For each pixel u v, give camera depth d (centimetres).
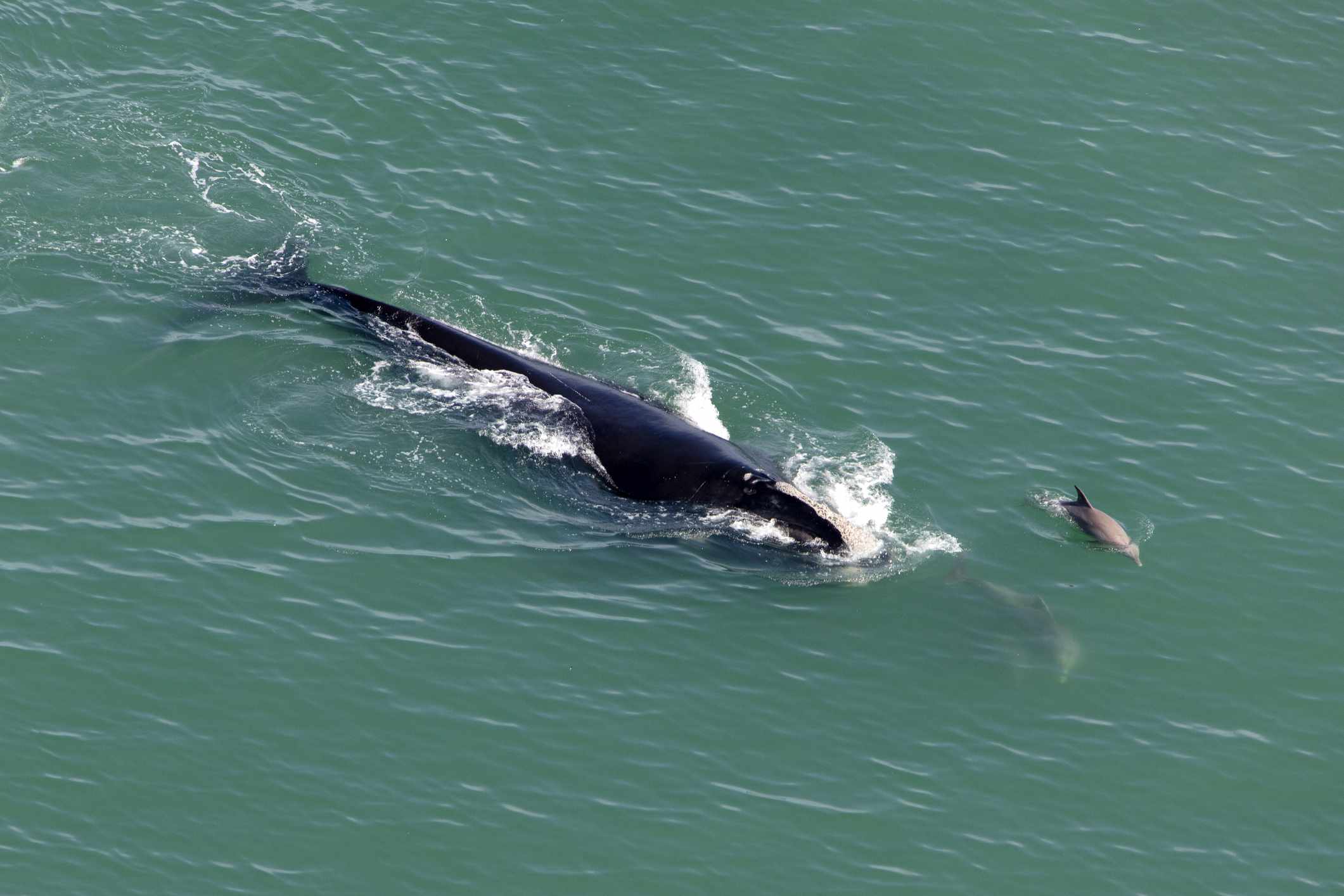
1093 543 11062
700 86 15300
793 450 11612
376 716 9144
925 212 14250
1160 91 15962
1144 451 12075
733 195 14175
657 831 8688
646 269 13275
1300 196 14900
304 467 10875
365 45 15162
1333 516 11669
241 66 14688
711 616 10175
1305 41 16850
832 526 10738
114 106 13950
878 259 13688
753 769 9156
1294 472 12038
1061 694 9931
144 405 11144
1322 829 9231
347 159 13900
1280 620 10731
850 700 9706
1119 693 10006
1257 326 13462
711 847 8631
